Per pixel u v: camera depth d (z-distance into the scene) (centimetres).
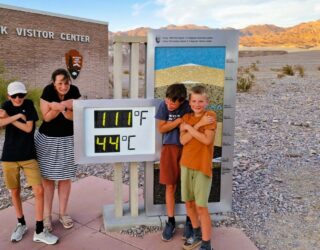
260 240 362
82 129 341
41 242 344
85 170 572
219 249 339
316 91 1625
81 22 1683
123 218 382
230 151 385
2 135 834
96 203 438
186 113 328
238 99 1470
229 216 415
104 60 1861
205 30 354
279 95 1552
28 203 436
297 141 778
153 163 374
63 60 1611
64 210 377
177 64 357
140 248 339
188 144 312
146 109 353
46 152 346
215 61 362
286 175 561
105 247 340
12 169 331
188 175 315
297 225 394
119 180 375
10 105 322
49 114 332
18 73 1413
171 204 352
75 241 350
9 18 1355
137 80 362
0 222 386
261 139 802
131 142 357
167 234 352
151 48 350
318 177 548
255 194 483
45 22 1504
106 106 345
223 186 392
